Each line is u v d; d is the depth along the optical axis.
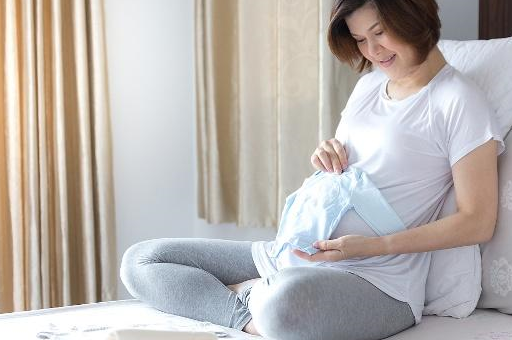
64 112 3.13
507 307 2.06
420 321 2.02
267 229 3.29
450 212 2.04
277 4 3.12
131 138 3.34
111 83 3.29
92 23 3.13
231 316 1.98
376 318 1.87
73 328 1.92
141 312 2.11
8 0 3.03
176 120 3.41
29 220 3.11
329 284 1.81
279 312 1.76
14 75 3.05
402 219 2.01
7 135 3.07
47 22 3.11
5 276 3.13
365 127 2.11
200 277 2.08
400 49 1.97
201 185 3.37
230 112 3.29
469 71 2.23
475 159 1.94
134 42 3.31
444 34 2.99
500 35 2.64
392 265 1.96
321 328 1.78
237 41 3.22
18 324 1.96
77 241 3.21
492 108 2.13
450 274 2.04
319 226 2.00
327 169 2.13
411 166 2.02
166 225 3.43
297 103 3.09
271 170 3.20
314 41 3.04
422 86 2.06
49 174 3.14
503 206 2.06
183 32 3.38
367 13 1.95
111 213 3.22
